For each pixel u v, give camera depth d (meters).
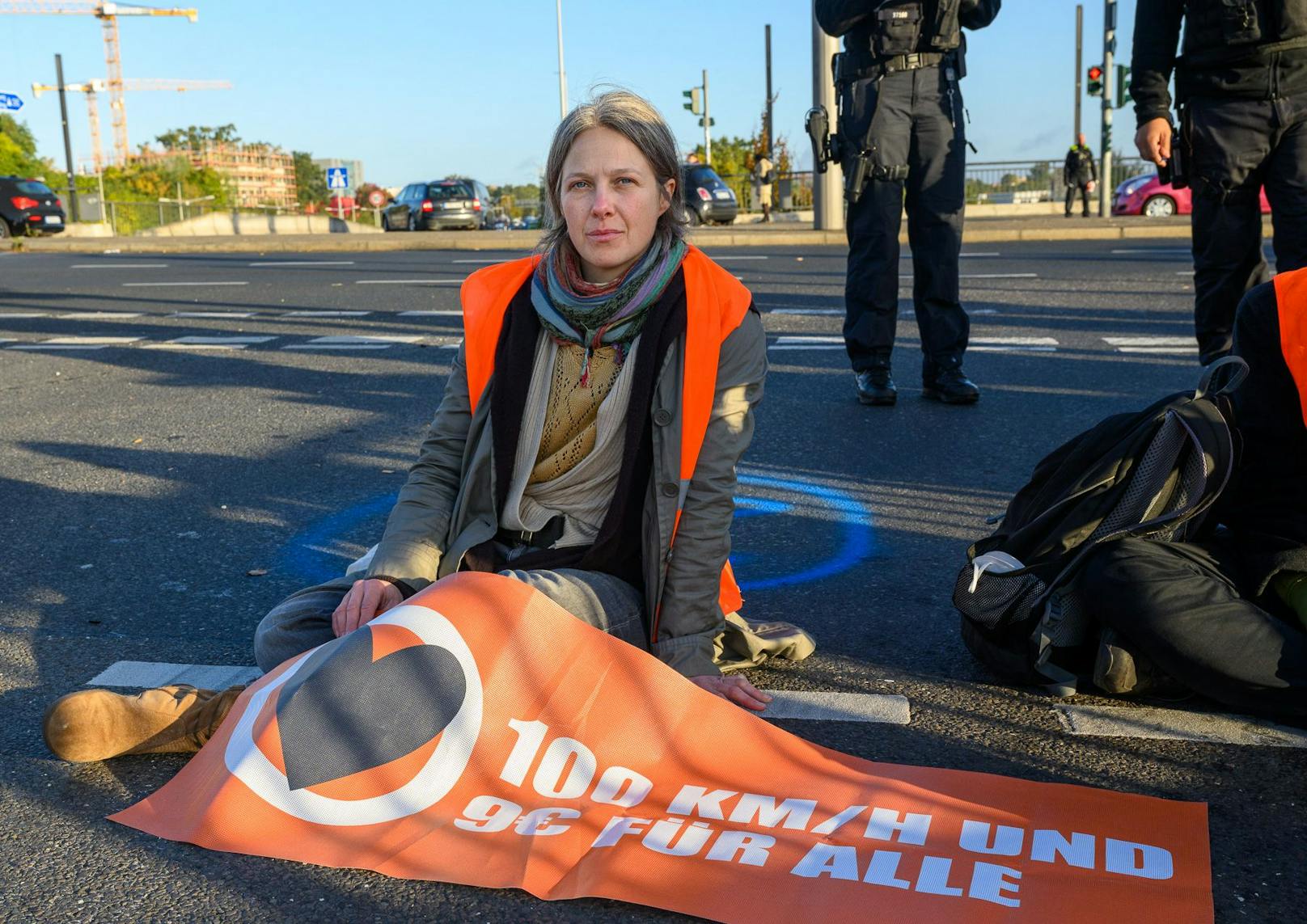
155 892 1.80
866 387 5.58
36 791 2.12
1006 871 1.76
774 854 1.81
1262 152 4.26
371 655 2.00
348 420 5.59
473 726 1.99
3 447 5.12
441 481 2.46
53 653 2.81
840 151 5.45
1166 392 5.66
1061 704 2.46
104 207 40.91
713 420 2.32
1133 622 2.26
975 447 4.77
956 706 2.46
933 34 5.16
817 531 3.75
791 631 2.67
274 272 14.20
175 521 3.96
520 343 2.34
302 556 3.57
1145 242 15.74
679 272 2.34
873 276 5.49
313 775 1.94
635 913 1.71
